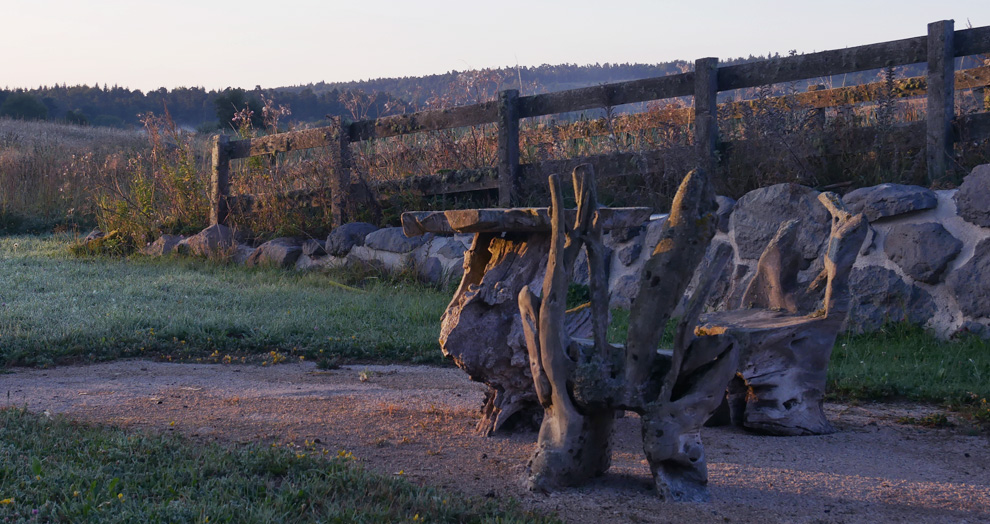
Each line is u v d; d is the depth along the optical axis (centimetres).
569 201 955
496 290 447
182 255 1243
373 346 694
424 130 1112
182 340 700
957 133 744
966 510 326
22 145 2659
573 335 436
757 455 407
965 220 659
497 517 294
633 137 1054
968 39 727
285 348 693
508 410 442
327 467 345
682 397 330
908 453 413
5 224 1677
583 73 6041
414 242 1030
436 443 421
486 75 1285
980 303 643
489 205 1080
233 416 464
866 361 614
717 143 876
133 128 4597
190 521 275
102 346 661
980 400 508
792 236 504
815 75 816
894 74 835
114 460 342
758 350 445
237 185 1354
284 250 1149
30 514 275
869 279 711
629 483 355
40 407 473
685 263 322
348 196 1170
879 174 777
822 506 329
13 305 790
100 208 1479
